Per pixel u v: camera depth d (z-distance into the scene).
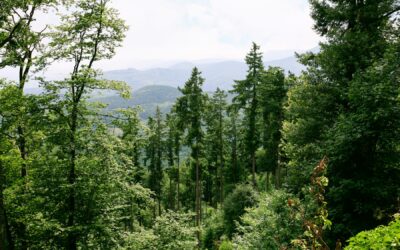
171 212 20.22
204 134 40.88
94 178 15.12
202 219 45.75
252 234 14.98
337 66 16.06
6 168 15.29
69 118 15.52
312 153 16.09
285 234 11.96
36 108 15.15
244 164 53.66
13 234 16.20
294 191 15.16
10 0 14.76
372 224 12.10
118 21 16.19
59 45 15.75
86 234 14.78
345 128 12.55
